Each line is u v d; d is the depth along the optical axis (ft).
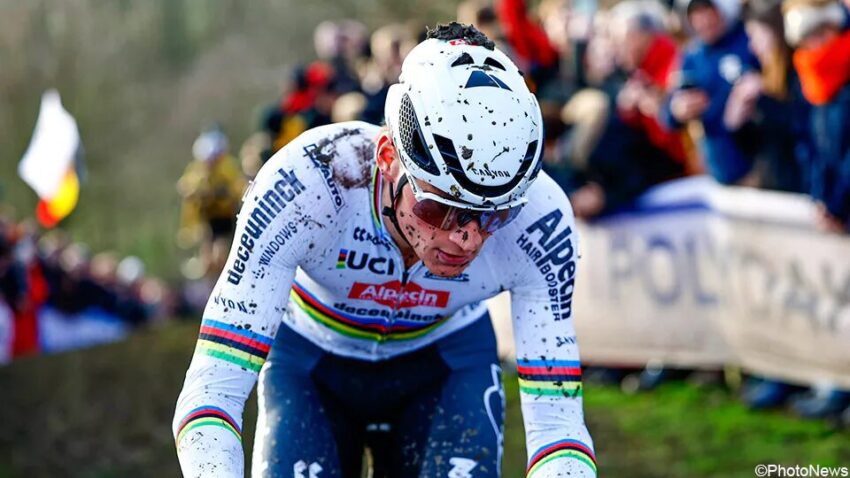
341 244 22.40
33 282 83.10
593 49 58.75
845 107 44.96
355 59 77.87
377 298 23.65
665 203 54.75
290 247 21.71
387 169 20.80
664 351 55.67
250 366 21.30
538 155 19.47
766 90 48.62
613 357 57.52
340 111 63.26
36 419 63.31
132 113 158.51
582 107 56.18
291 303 25.49
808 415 48.01
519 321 23.08
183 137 156.66
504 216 19.90
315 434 24.14
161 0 160.35
